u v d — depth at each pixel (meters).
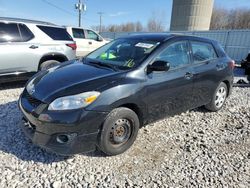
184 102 4.01
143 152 3.32
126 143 3.24
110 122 2.94
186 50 4.02
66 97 2.77
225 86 5.05
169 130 4.06
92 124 2.82
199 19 25.70
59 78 3.17
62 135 2.78
